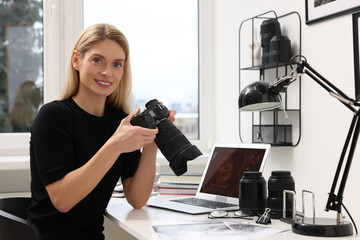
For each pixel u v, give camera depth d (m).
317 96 1.85
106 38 1.60
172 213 1.65
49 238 1.57
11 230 1.48
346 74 1.70
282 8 2.08
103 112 1.73
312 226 1.26
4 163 2.22
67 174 1.50
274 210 1.52
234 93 2.50
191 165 2.62
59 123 1.55
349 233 1.27
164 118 1.50
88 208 1.62
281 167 2.08
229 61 2.56
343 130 1.71
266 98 1.51
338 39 1.74
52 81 2.56
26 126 2.57
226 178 1.86
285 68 1.98
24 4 2.56
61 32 2.58
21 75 2.56
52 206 1.58
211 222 1.46
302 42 1.94
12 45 2.54
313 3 1.85
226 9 2.60
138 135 1.44
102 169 1.45
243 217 1.54
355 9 1.63
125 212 1.67
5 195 2.34
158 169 2.08
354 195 1.66
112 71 1.62
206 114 2.79
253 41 2.15
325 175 1.80
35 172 1.61
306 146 1.91
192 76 2.81
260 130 2.13
